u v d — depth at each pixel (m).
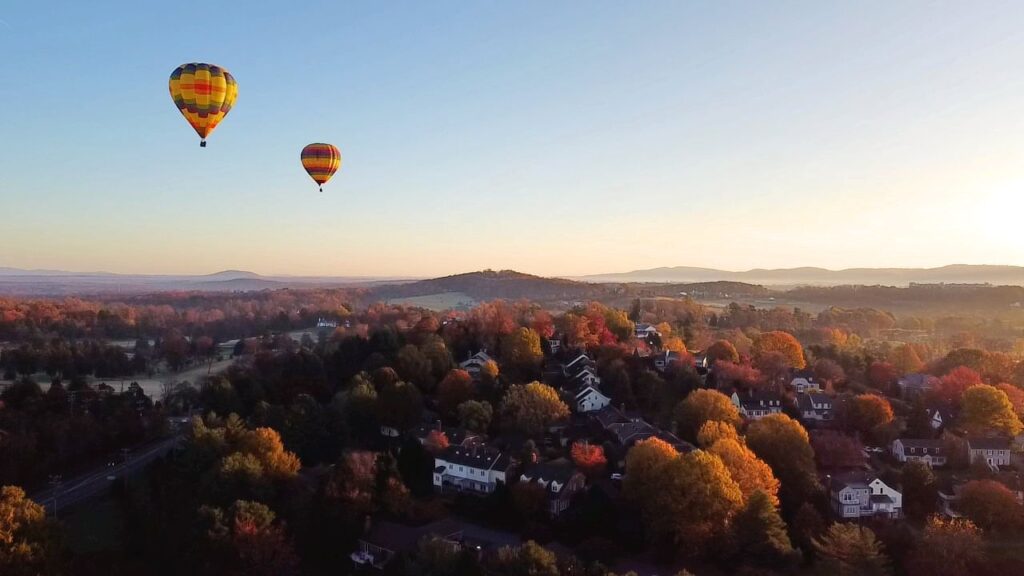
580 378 149.12
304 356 155.12
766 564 86.00
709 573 86.81
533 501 98.19
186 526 90.56
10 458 114.00
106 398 151.38
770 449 109.56
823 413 140.88
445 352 154.50
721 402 126.06
